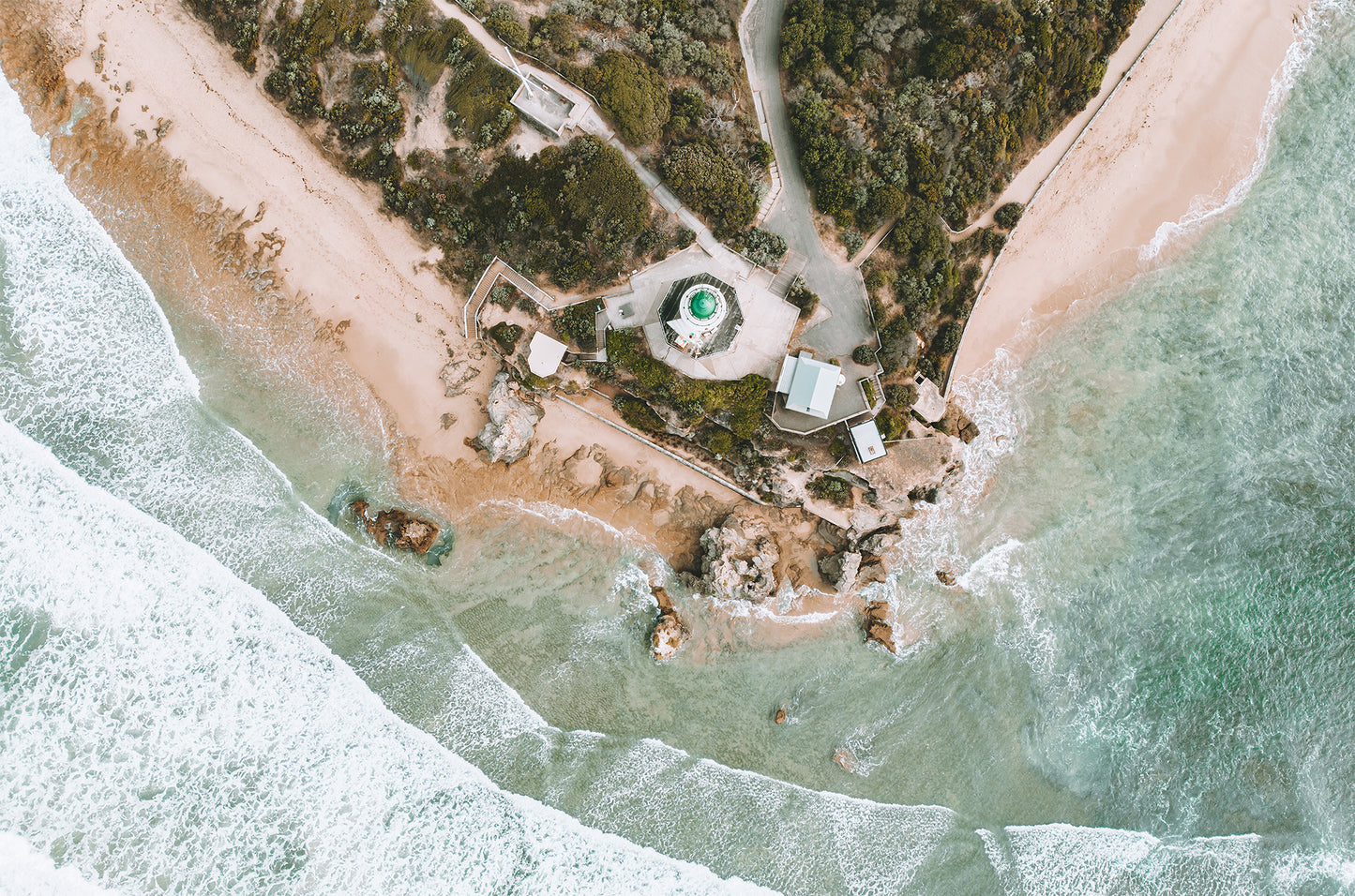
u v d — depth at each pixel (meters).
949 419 33.78
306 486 32.66
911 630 34.16
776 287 31.20
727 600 33.09
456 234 31.27
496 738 32.44
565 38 29.84
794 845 33.00
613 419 32.69
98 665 31.33
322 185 32.00
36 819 30.25
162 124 31.92
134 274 32.50
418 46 30.33
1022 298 34.56
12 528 31.62
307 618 32.25
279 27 31.02
